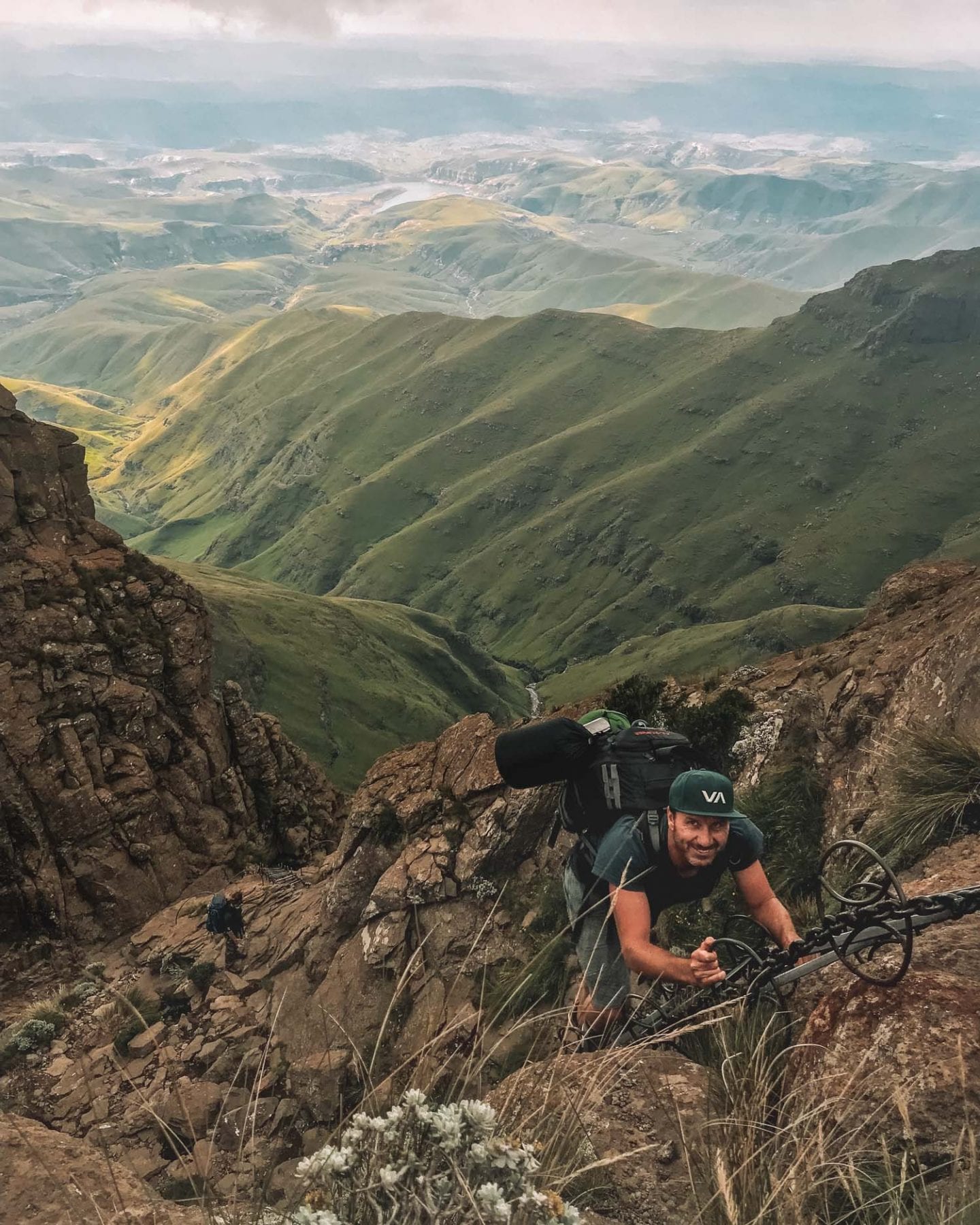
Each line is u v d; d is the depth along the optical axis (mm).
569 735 4211
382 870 12852
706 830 3648
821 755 8938
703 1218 2436
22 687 22469
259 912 15703
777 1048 3338
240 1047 11625
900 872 5930
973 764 6117
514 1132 2385
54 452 25922
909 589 15539
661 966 3484
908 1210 2256
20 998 18719
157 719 24234
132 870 21828
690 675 14227
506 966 9531
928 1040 2908
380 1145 1978
